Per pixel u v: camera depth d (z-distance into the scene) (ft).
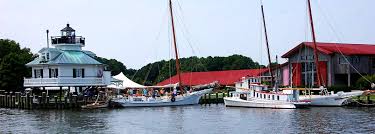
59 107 258.16
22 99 264.11
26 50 369.91
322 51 310.86
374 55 321.32
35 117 216.13
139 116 215.92
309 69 320.91
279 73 336.49
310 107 246.06
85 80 293.64
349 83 306.14
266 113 220.84
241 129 171.12
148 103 266.98
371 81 282.15
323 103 248.52
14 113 236.63
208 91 286.87
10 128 180.45
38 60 302.04
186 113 227.20
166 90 339.16
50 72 293.64
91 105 258.16
